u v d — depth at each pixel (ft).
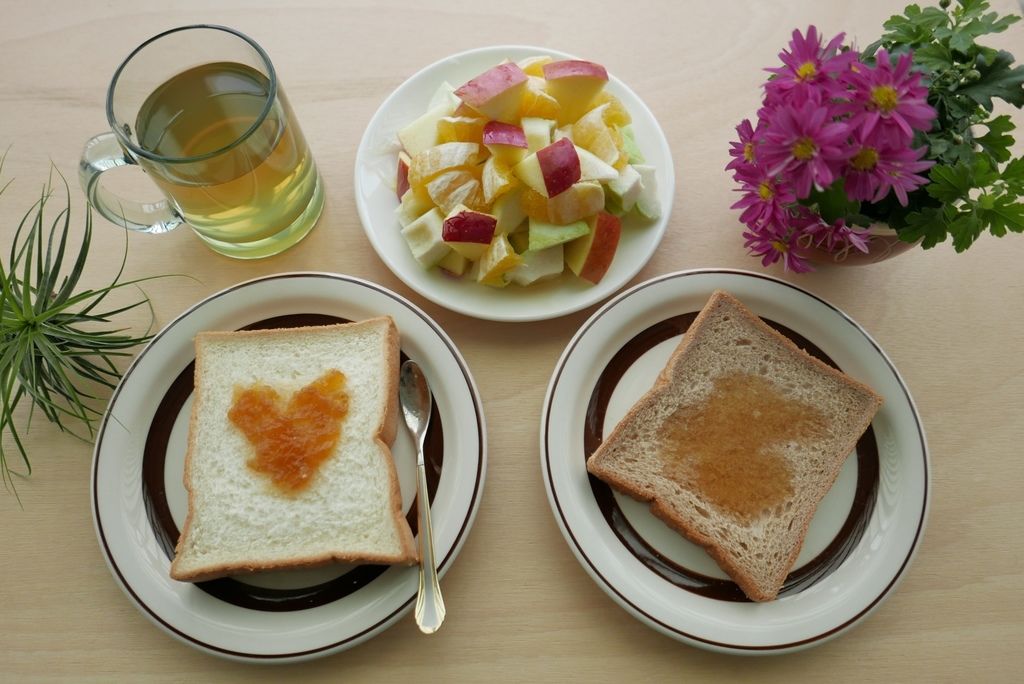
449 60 1.53
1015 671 1.19
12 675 1.19
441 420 1.31
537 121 1.35
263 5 1.66
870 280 1.45
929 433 1.34
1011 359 1.39
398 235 1.43
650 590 1.20
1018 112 1.51
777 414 1.32
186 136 1.34
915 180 1.07
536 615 1.22
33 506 1.29
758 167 1.16
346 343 1.34
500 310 1.35
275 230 1.42
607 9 1.67
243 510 1.22
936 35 1.17
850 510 1.28
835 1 1.66
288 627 1.16
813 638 1.16
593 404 1.35
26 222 1.48
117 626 1.22
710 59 1.62
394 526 1.20
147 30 1.63
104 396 1.38
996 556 1.26
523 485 1.31
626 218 1.44
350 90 1.60
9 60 1.59
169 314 1.43
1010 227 1.11
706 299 1.40
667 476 1.27
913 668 1.19
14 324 1.25
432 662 1.20
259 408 1.28
